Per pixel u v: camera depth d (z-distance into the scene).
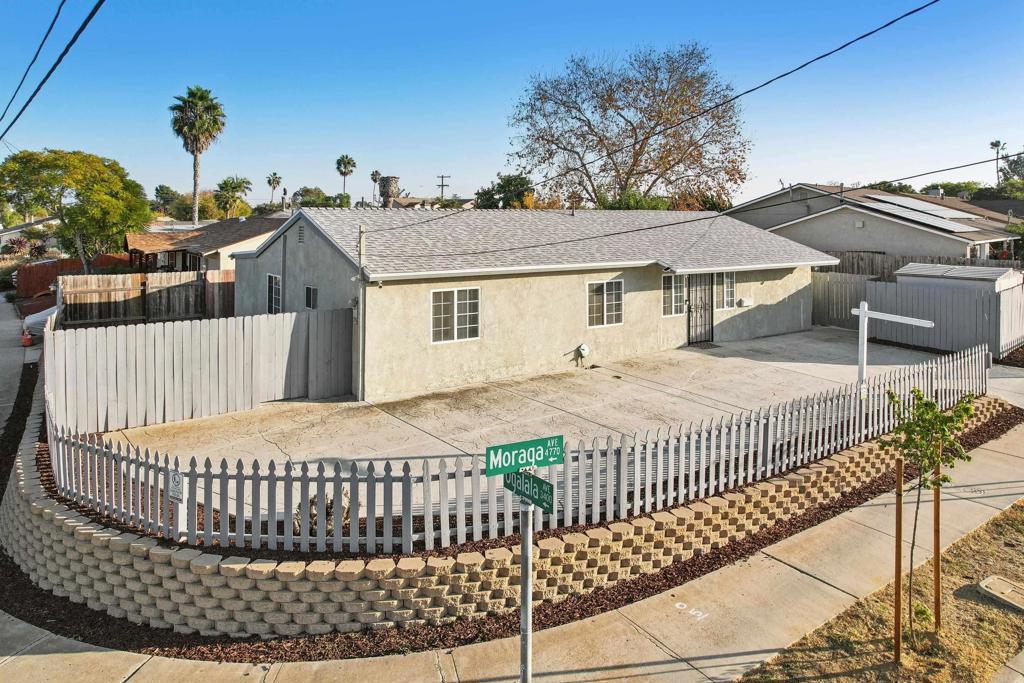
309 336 13.70
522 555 5.39
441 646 6.43
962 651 6.15
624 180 41.62
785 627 6.59
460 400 13.64
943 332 19.00
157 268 33.38
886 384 11.09
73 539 7.43
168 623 6.90
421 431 11.67
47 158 32.72
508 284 15.30
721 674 5.93
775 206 30.42
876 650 6.20
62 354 11.07
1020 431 12.19
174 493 7.16
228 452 10.70
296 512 7.32
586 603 7.10
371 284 13.45
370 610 6.68
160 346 12.06
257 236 26.30
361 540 7.11
